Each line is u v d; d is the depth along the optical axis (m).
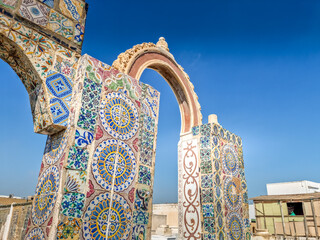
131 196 3.03
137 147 3.29
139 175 3.20
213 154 5.36
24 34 2.71
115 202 2.84
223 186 5.34
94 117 2.89
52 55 2.92
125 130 3.20
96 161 2.79
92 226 2.57
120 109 3.22
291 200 13.98
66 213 2.41
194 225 5.09
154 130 3.62
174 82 6.17
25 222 8.27
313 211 13.11
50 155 2.92
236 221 5.37
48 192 2.66
